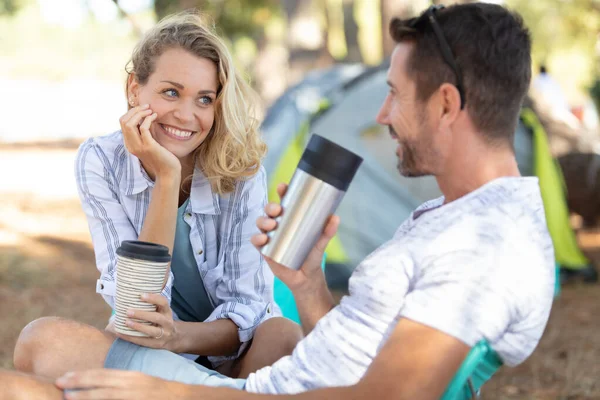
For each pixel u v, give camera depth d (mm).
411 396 1633
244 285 2520
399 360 1649
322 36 12227
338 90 6027
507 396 3953
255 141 2551
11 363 4172
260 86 13852
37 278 6051
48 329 2004
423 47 1783
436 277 1688
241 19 13281
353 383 1807
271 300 2572
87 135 18594
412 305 1677
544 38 16500
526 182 1783
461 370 1661
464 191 1821
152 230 2289
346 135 5871
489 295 1662
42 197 10180
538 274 1730
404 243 1769
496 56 1740
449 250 1698
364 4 16297
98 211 2467
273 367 1923
